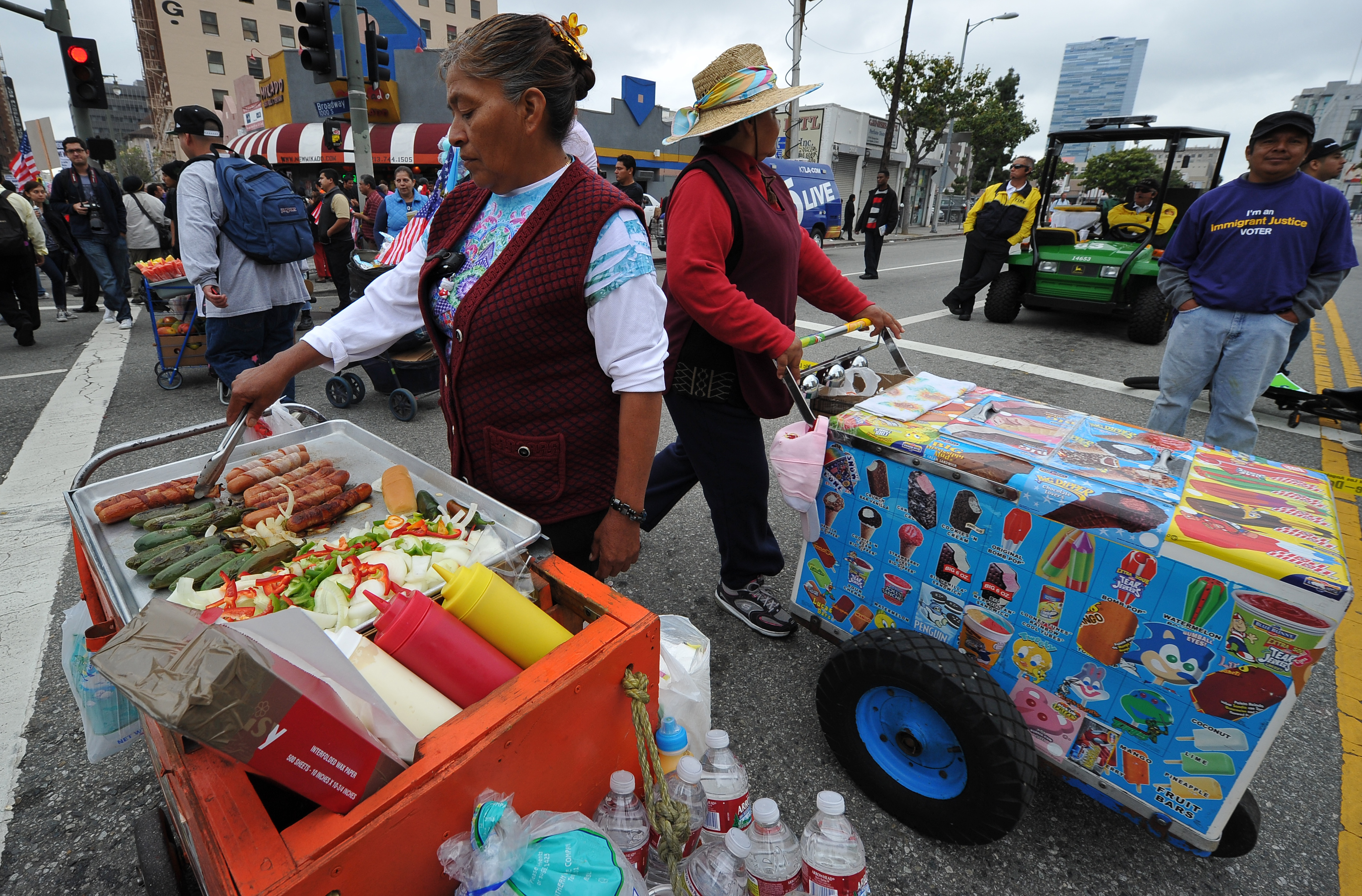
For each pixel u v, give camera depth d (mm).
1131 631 1377
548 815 1047
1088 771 1521
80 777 1877
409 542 1283
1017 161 7613
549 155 1276
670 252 1849
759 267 1933
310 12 7145
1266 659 1219
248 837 814
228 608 1099
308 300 4680
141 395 5082
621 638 1144
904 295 10156
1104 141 7516
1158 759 1407
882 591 1833
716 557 3055
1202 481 1482
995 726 1461
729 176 1855
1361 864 1688
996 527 1546
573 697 1067
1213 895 1586
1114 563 1373
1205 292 3254
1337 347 7797
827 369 2209
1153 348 7004
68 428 4410
